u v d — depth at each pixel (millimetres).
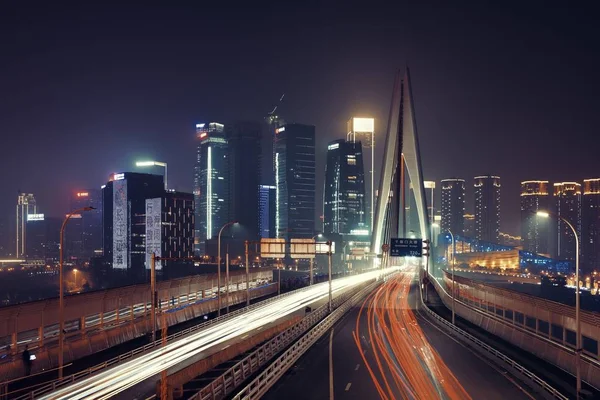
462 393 37281
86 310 56188
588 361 40906
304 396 36438
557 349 45938
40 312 49406
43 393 36750
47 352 48250
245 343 53250
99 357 53688
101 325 58875
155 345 53969
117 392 36250
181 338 58750
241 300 98438
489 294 68000
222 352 47312
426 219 184625
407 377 42062
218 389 34500
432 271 180625
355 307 93000
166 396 31250
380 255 173125
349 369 44938
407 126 192875
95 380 39969
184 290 80562
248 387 33844
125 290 63781
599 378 38250
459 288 86875
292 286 130250
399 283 151000
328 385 39438
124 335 60781
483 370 44688
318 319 73688
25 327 47688
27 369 45344
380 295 115125
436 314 76625
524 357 49250
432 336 62312
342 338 60812
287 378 41844
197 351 50562
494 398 36125
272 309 84312
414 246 91875
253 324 67938
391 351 53000
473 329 67188
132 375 41188
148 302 69250
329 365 46594
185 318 75625
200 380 40438
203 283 87938
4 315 45594
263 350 46719
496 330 62031
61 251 43656
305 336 54500
